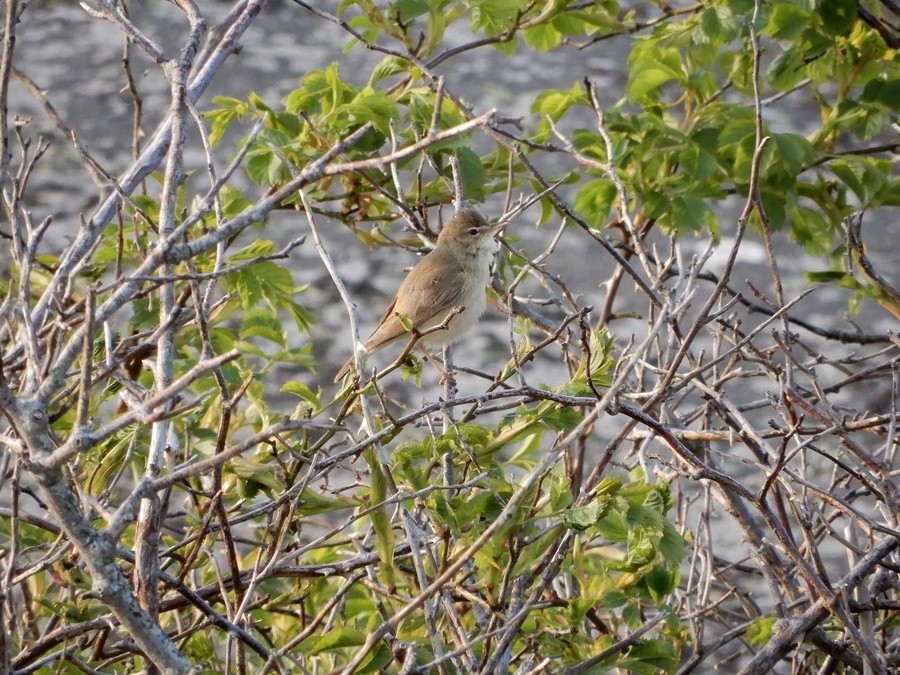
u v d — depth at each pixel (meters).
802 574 6.57
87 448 4.15
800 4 9.16
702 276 9.80
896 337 6.71
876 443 11.86
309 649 6.65
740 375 6.85
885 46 10.11
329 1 23.44
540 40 10.92
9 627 6.80
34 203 17.42
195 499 7.28
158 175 8.88
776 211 9.36
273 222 17.36
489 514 5.68
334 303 16.77
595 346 6.47
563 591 7.98
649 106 9.99
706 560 8.45
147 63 21.23
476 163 8.96
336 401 5.98
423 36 9.60
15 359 5.69
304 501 6.01
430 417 7.33
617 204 10.08
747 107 9.59
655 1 10.78
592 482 6.22
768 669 6.27
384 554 5.91
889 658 6.89
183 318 6.89
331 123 8.77
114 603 4.48
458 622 5.87
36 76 20.83
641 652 6.04
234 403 5.67
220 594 6.77
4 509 6.62
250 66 20.72
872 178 9.33
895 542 6.08
